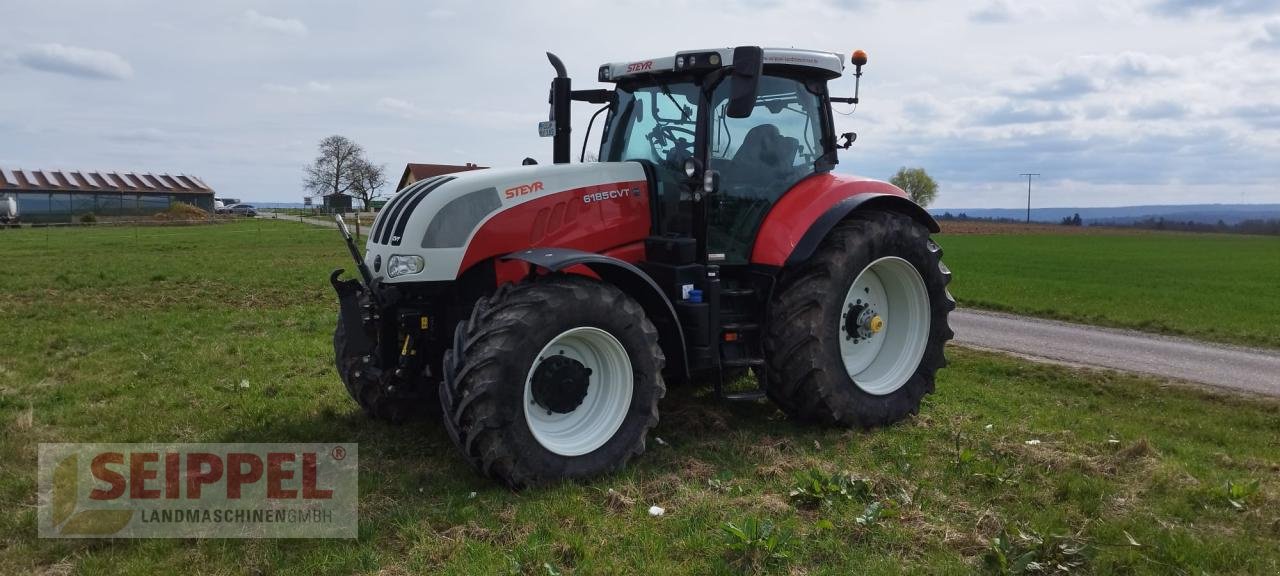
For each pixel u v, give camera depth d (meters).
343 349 5.91
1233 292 18.31
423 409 5.87
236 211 81.06
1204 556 3.88
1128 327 12.81
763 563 3.71
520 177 5.20
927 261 6.30
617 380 4.94
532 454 4.52
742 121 5.79
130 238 33.47
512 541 3.96
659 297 5.10
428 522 4.17
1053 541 3.90
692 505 4.38
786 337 5.59
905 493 4.57
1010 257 31.62
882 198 6.24
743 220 5.77
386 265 4.97
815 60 5.96
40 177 72.62
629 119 6.06
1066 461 5.20
